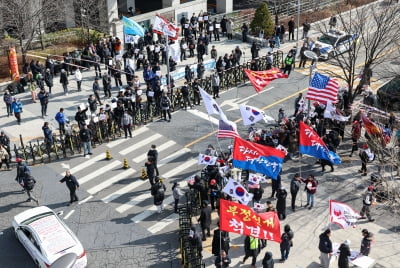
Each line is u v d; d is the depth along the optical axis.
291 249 21.52
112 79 35.75
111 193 25.11
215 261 19.62
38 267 20.53
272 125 30.16
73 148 28.30
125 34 37.28
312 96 26.61
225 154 26.89
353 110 30.38
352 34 33.53
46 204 24.39
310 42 37.59
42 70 34.12
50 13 37.62
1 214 23.73
